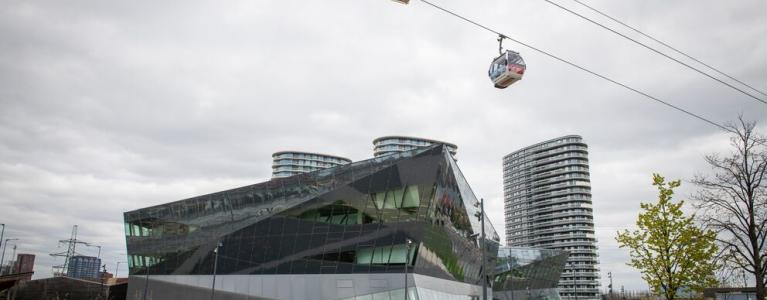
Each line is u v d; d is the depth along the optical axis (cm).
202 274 6638
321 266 5650
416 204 5303
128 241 7938
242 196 6512
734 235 2977
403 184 5416
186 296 6762
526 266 11006
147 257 7556
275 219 6128
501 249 10794
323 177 5931
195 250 6838
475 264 7525
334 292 5478
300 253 5825
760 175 2942
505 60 2167
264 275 5991
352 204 5672
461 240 6612
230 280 6275
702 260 3238
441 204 5603
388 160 5588
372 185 5597
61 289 11344
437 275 5725
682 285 3362
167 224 7400
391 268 5259
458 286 6462
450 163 5866
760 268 2862
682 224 3344
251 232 6291
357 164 5756
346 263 5522
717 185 3062
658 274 3394
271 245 6066
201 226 6862
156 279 7300
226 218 6606
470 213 7256
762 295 2820
